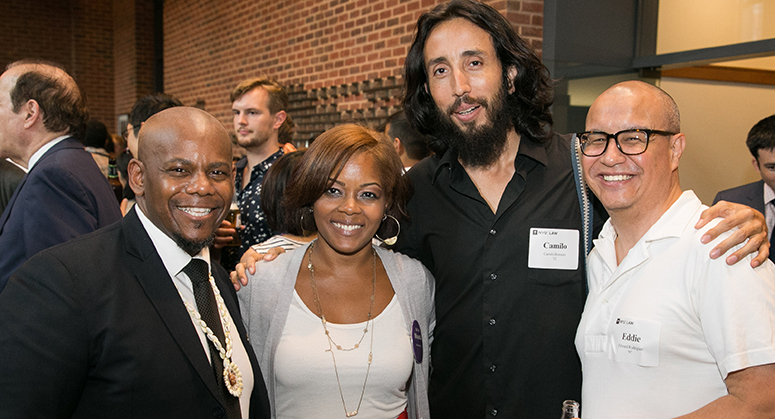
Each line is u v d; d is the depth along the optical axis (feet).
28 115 6.19
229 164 3.71
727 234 3.47
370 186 4.59
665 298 3.60
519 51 5.18
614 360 3.77
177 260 3.71
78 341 3.07
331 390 4.56
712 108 16.71
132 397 3.19
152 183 3.47
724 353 3.28
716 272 3.38
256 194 9.57
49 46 36.42
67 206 5.79
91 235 3.55
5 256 5.66
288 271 4.95
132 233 3.61
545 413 5.04
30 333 2.96
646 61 13.35
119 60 36.52
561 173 5.32
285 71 20.48
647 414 3.59
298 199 4.74
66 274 3.17
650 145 3.68
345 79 17.42
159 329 3.40
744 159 17.46
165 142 3.44
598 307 4.04
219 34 24.97
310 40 19.01
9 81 6.17
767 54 11.33
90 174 6.26
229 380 3.67
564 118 12.91
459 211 5.40
